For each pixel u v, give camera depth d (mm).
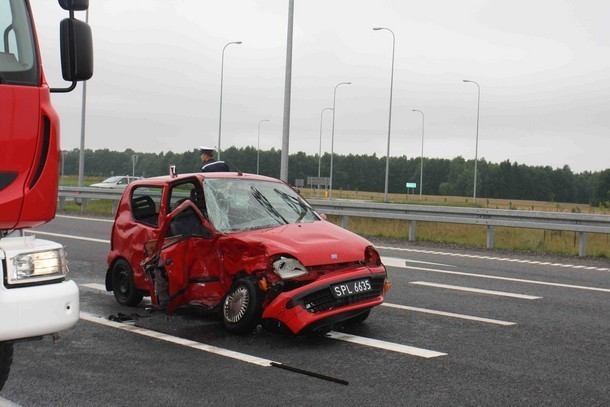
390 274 11789
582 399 5305
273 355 6473
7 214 4348
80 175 33438
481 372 5996
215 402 5105
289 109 21812
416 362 6289
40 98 4539
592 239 18766
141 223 8570
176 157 113500
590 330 7750
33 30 4617
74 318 4453
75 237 16484
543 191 151875
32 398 5172
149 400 5141
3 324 4137
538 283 11227
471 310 8805
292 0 21797
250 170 125000
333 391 5410
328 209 19172
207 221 7508
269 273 6957
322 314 6758
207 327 7602
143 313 8344
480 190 152625
